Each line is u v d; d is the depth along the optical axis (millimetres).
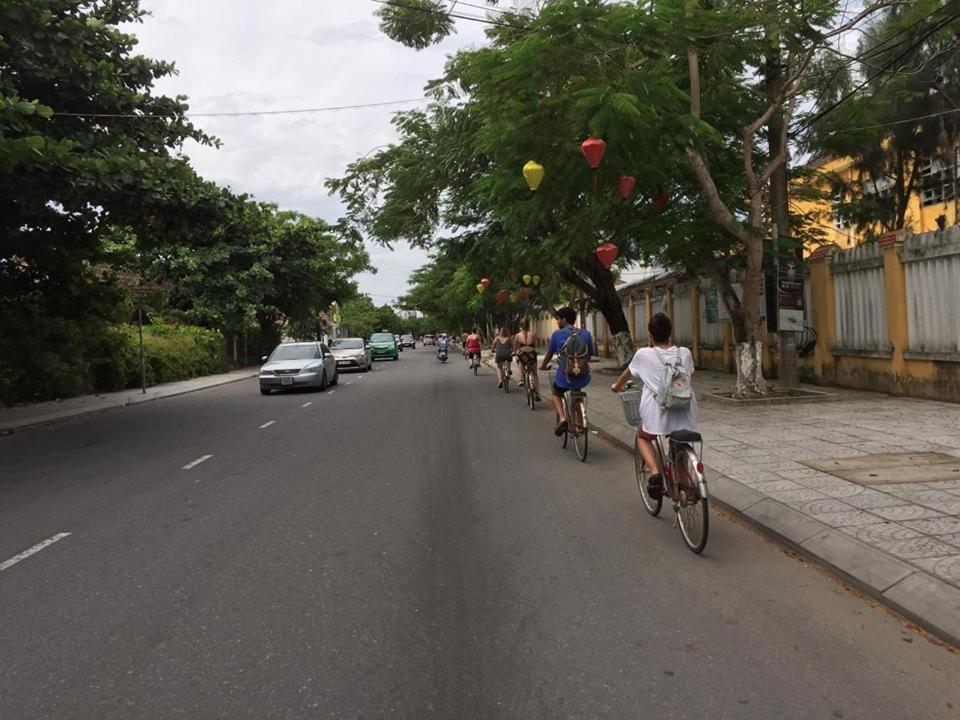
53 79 12156
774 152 13070
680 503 5809
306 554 5730
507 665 3801
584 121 9258
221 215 14055
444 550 5770
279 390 22906
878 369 13312
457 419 13945
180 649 4059
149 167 12984
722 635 4121
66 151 10523
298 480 8594
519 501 7328
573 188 11234
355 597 4785
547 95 10148
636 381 6609
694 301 21859
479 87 11062
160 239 15625
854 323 14023
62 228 15195
